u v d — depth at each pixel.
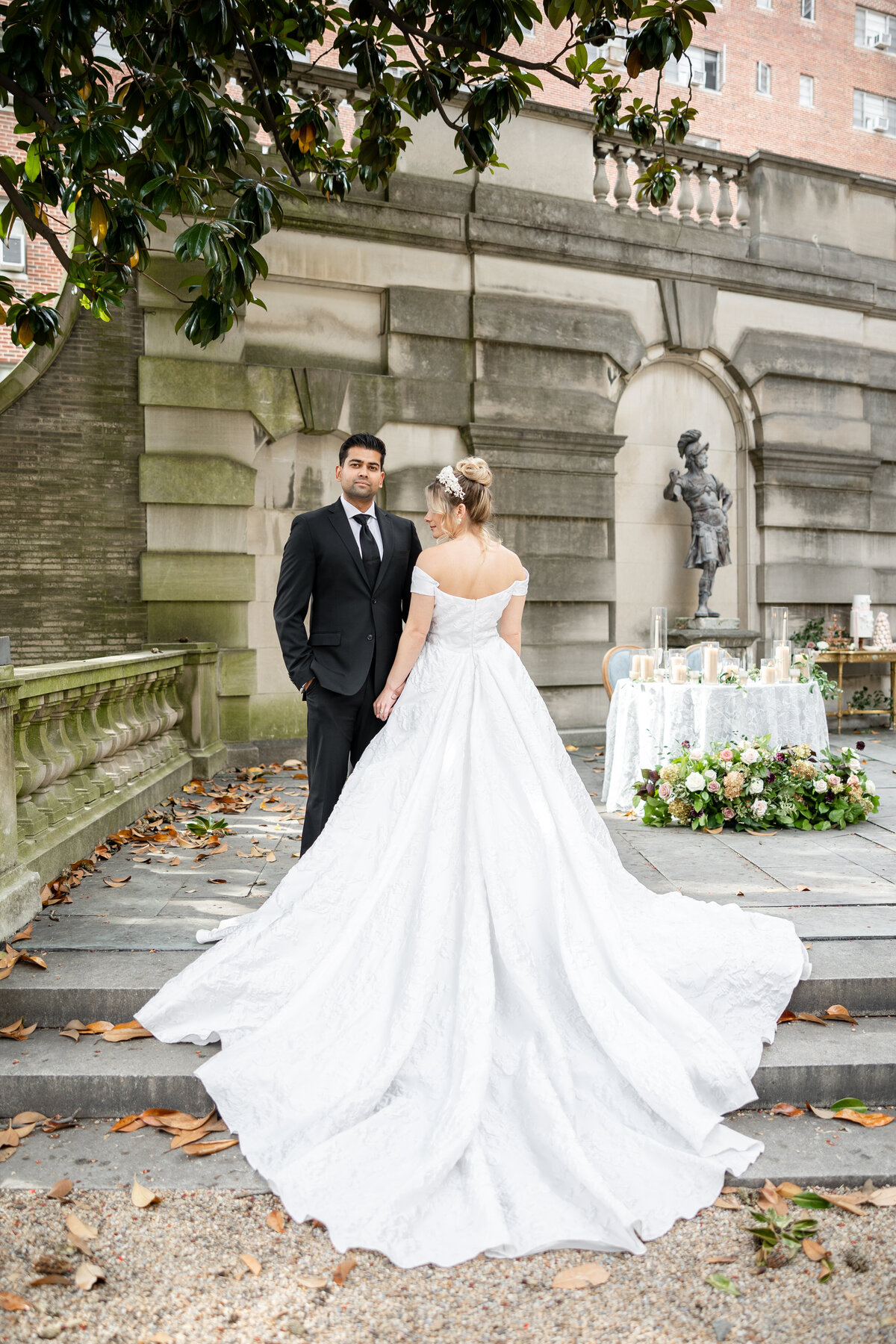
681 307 8.43
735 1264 1.95
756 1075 2.59
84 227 3.66
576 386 8.11
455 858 2.64
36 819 3.74
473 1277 1.89
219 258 3.26
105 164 3.31
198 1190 2.17
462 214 7.52
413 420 7.48
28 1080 2.49
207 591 6.86
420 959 2.48
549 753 2.92
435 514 3.01
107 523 6.71
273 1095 2.33
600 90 4.62
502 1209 2.02
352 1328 1.75
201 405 6.75
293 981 2.69
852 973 2.96
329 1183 2.07
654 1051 2.34
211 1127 2.41
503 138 7.78
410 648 2.98
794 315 9.09
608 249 8.09
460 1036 2.35
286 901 2.84
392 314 7.36
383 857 2.68
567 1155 2.07
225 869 4.07
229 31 2.89
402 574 3.53
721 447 9.02
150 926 3.29
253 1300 1.83
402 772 2.84
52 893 3.61
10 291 4.28
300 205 6.97
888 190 9.61
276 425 6.98
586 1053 2.42
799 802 4.96
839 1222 2.10
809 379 9.24
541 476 7.95
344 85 6.88
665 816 5.04
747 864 4.19
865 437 9.55
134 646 6.80
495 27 3.36
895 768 6.93
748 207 9.01
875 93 20.14
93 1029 2.74
